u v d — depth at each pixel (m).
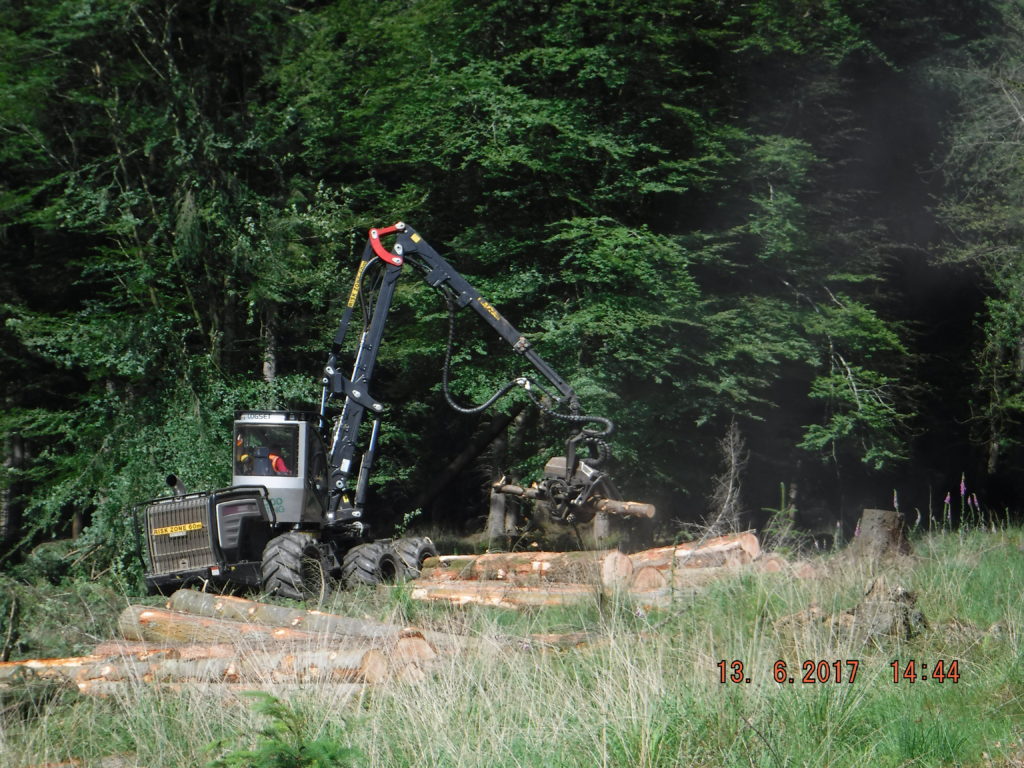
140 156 39.19
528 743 10.38
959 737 10.59
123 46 38.69
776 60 40.69
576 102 37.53
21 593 17.53
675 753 9.98
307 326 38.50
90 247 39.31
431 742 10.31
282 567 22.70
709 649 13.74
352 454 26.89
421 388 43.09
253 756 8.66
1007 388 46.56
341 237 38.88
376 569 23.94
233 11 39.28
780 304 38.56
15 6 37.47
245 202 36.88
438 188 40.56
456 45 39.84
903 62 43.19
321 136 40.03
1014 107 41.28
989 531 28.06
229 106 40.75
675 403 37.00
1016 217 41.81
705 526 23.72
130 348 33.72
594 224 36.03
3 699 12.79
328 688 12.23
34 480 37.31
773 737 10.26
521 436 42.34
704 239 38.06
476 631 15.35
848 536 43.41
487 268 39.19
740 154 38.97
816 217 40.50
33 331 34.59
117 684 13.35
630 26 37.03
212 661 13.83
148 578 23.66
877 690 12.12
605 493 23.31
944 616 16.02
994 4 45.34
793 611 16.02
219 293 38.09
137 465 32.62
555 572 21.38
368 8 39.94
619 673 11.75
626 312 35.25
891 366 41.81
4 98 35.69
